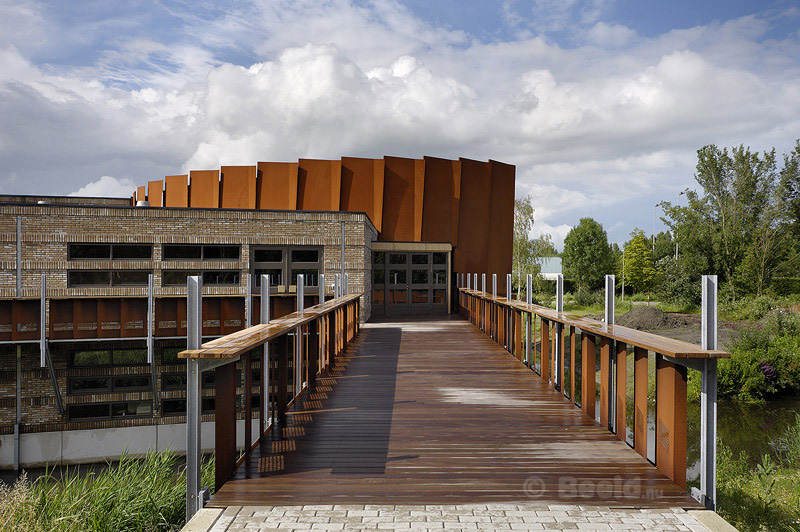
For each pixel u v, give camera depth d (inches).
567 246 2269.9
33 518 171.2
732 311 1185.4
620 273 2031.3
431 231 772.6
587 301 1652.3
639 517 110.3
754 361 624.4
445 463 145.3
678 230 1590.8
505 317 380.8
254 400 563.8
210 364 122.1
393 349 372.2
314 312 243.0
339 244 616.7
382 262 700.7
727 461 359.9
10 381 520.7
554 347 250.7
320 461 146.9
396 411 205.0
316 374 270.4
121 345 540.4
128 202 1027.9
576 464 143.9
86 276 579.5
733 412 553.9
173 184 816.9
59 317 504.4
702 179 1583.4
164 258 596.4
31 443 519.2
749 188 1512.1
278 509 115.1
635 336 151.5
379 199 759.1
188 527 106.1
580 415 198.8
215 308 551.5
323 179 764.0
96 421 530.9
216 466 127.6
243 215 608.7
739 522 255.1
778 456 403.9
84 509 182.9
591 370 197.9
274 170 769.6
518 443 164.2
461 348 377.1
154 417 541.0
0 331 495.8
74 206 577.6
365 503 118.2
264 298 180.7
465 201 801.6
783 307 1110.4
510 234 876.6
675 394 126.3
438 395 232.8
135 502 192.1
